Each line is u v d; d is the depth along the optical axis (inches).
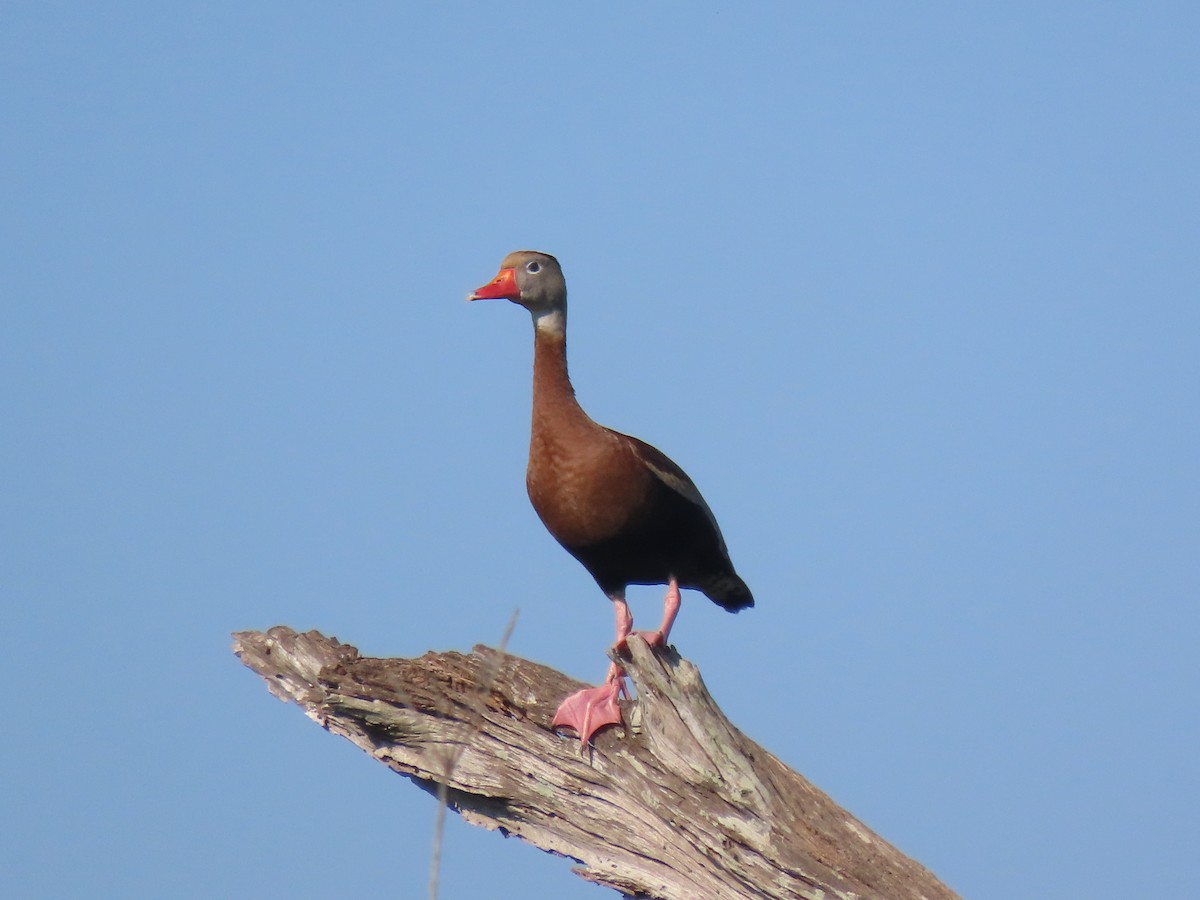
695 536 580.1
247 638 569.9
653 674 476.4
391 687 520.1
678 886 506.6
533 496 573.0
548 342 573.9
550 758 515.2
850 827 476.1
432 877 284.7
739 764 477.4
